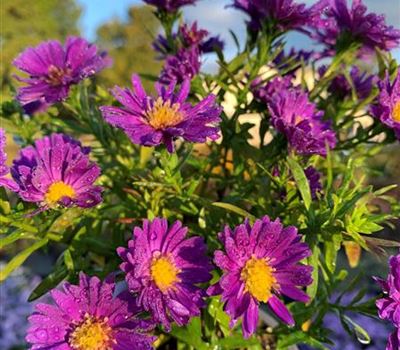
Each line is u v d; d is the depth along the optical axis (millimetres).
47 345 130
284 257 133
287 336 177
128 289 132
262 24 185
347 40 188
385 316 131
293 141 158
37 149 160
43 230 161
